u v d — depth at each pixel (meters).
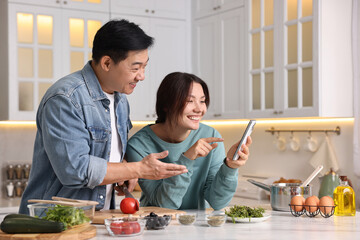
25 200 1.83
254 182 2.13
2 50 3.79
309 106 3.24
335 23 3.23
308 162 3.74
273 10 3.50
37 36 3.76
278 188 1.94
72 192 1.77
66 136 1.61
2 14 3.78
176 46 4.22
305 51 3.27
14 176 4.11
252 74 3.68
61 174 1.61
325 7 3.18
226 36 3.92
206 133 2.05
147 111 4.12
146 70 4.10
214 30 4.03
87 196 1.79
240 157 1.82
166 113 1.94
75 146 1.60
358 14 3.26
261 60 3.59
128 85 1.74
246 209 1.72
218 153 2.06
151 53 4.12
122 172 1.60
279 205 1.94
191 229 1.55
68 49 3.85
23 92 3.74
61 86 1.68
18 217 1.42
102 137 1.76
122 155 1.95
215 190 1.92
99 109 1.77
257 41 3.64
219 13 3.98
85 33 3.90
